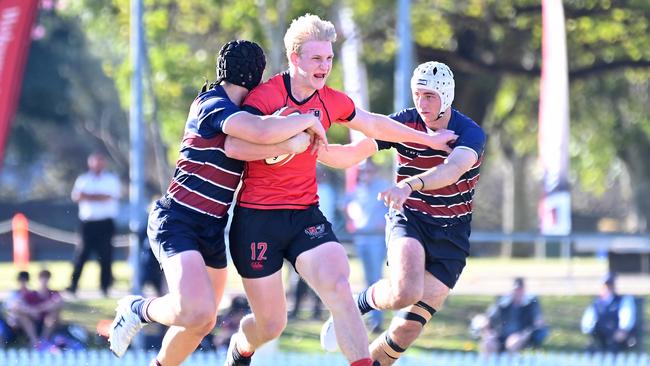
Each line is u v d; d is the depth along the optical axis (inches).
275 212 727.1
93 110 5364.2
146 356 1286.9
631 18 2955.2
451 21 2955.2
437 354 1508.4
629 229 5280.5
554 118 1657.2
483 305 1939.0
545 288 2146.9
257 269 733.3
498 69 3120.1
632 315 1617.9
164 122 2731.3
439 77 798.5
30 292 1478.8
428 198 825.5
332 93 733.3
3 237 3225.9
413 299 807.7
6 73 1406.3
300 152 693.3
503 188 6402.6
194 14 2768.2
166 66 2625.5
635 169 4618.6
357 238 1617.9
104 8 2849.4
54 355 1291.8
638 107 3833.7
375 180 1667.1
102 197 1756.9
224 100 704.4
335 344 872.9
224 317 1450.5
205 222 722.2
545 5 1691.7
